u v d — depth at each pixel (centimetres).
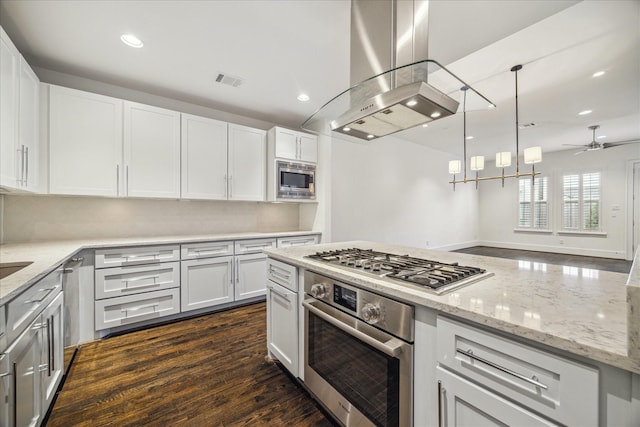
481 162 366
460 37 208
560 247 704
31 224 252
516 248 774
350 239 466
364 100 154
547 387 70
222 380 183
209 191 318
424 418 99
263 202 398
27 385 121
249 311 308
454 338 89
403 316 104
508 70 284
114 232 291
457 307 85
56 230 262
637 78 303
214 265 300
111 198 289
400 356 104
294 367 172
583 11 197
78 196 264
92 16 189
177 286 276
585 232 666
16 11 183
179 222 331
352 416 128
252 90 307
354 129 176
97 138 253
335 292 138
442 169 677
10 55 177
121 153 265
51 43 219
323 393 147
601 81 310
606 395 62
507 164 338
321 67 259
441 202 677
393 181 546
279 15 190
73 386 174
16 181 187
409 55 147
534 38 230
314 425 145
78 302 227
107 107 258
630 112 408
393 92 135
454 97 147
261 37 215
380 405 114
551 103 373
